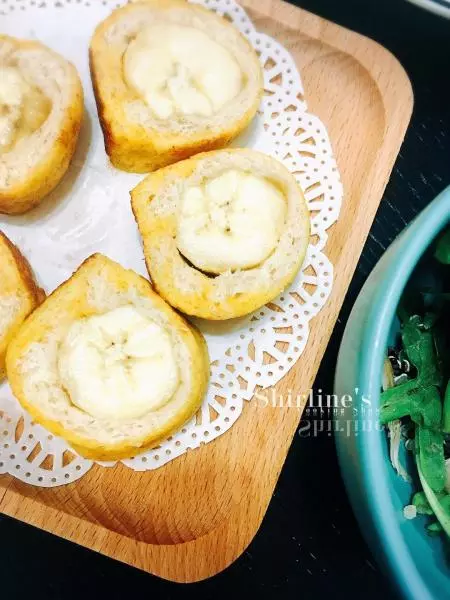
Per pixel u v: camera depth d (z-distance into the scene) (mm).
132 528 125
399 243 114
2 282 123
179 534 125
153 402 121
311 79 134
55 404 119
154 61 128
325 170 131
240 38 130
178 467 128
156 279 122
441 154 141
